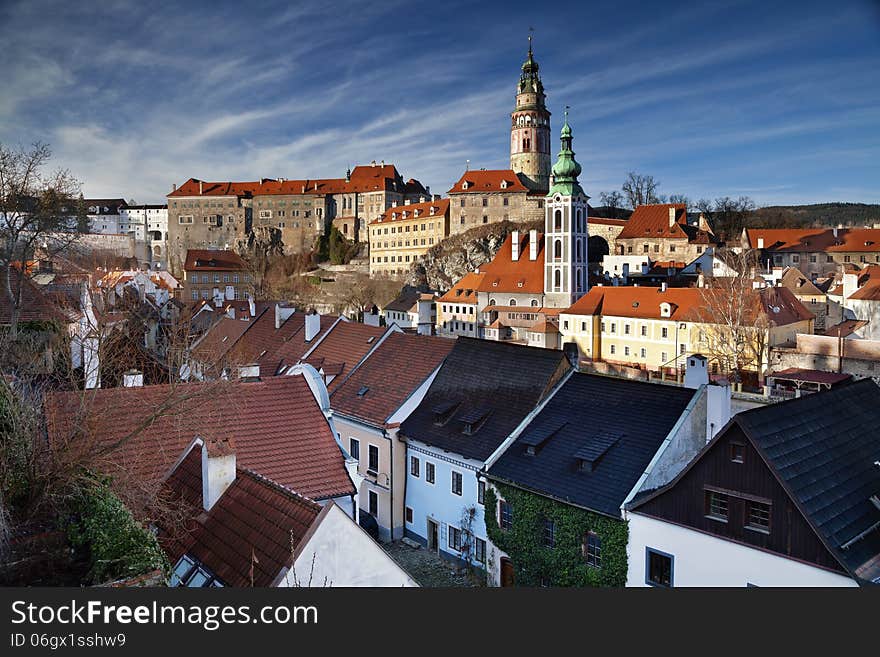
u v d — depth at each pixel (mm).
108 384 36750
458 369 40000
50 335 42219
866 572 20672
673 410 29828
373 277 182375
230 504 19906
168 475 23453
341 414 41656
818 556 21125
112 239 160625
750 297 73062
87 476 19422
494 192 161625
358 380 44031
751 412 23453
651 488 27391
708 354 74938
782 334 73188
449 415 37625
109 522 17141
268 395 28109
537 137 170125
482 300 116812
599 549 27875
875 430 27875
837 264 117438
